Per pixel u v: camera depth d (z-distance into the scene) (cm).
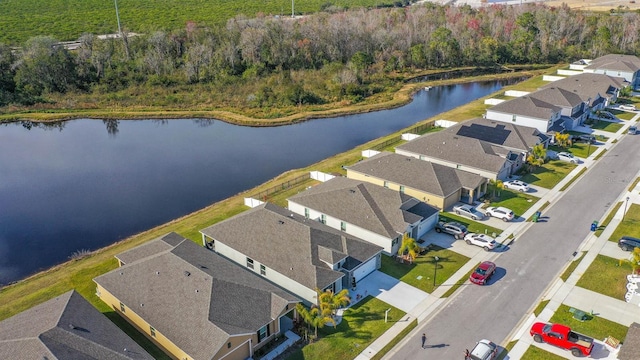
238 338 3228
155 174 7044
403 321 3697
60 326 3092
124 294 3703
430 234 4972
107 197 6312
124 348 3089
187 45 12988
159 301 3559
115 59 12362
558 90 8256
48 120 9906
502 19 15688
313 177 6375
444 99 10906
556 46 14288
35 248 5150
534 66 13800
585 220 5141
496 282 4150
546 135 7181
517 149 6525
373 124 9188
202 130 9169
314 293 3759
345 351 3400
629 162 6625
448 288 4091
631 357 2934
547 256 4512
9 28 15500
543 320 3641
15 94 10800
